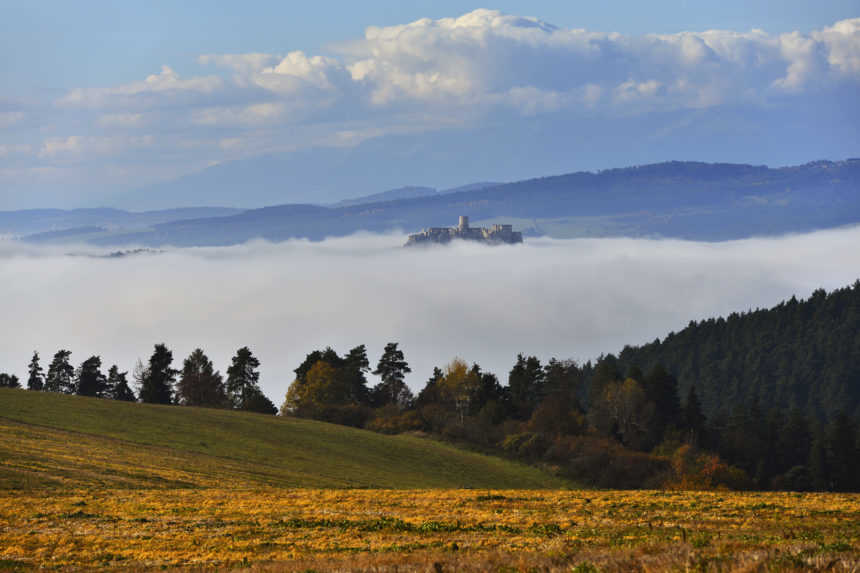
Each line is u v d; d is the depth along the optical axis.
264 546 56.16
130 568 49.91
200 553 54.19
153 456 118.81
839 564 34.41
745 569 34.50
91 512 70.94
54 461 98.88
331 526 64.12
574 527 61.34
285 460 142.25
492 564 41.22
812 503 73.44
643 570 36.62
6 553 55.00
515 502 78.62
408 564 43.19
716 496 81.00
